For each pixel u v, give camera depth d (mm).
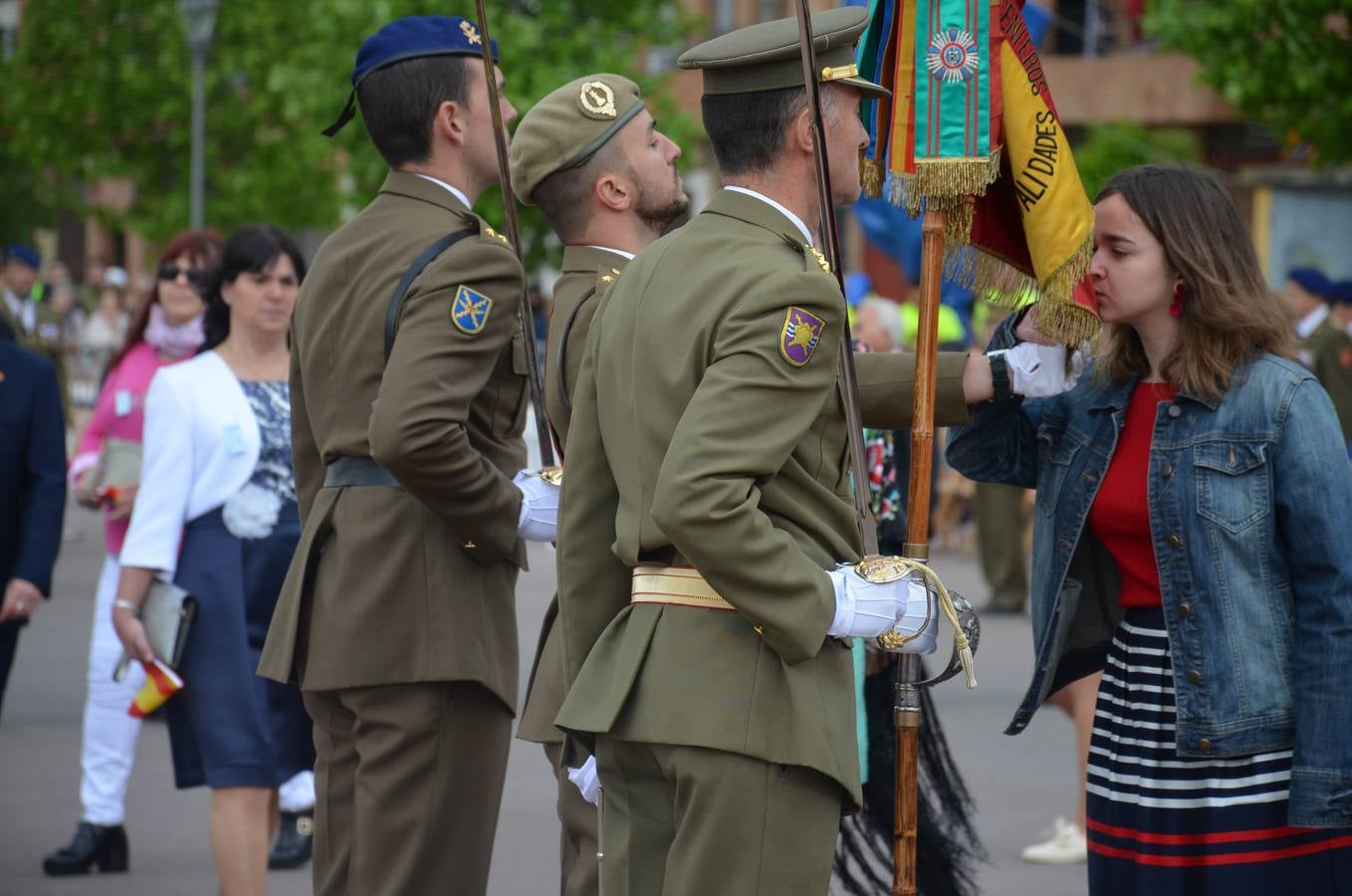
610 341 9109
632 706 8758
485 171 11945
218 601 14297
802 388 8406
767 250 8820
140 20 67938
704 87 9328
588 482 9328
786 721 8578
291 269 15023
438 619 11328
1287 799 9883
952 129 9648
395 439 10703
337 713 11719
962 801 14008
